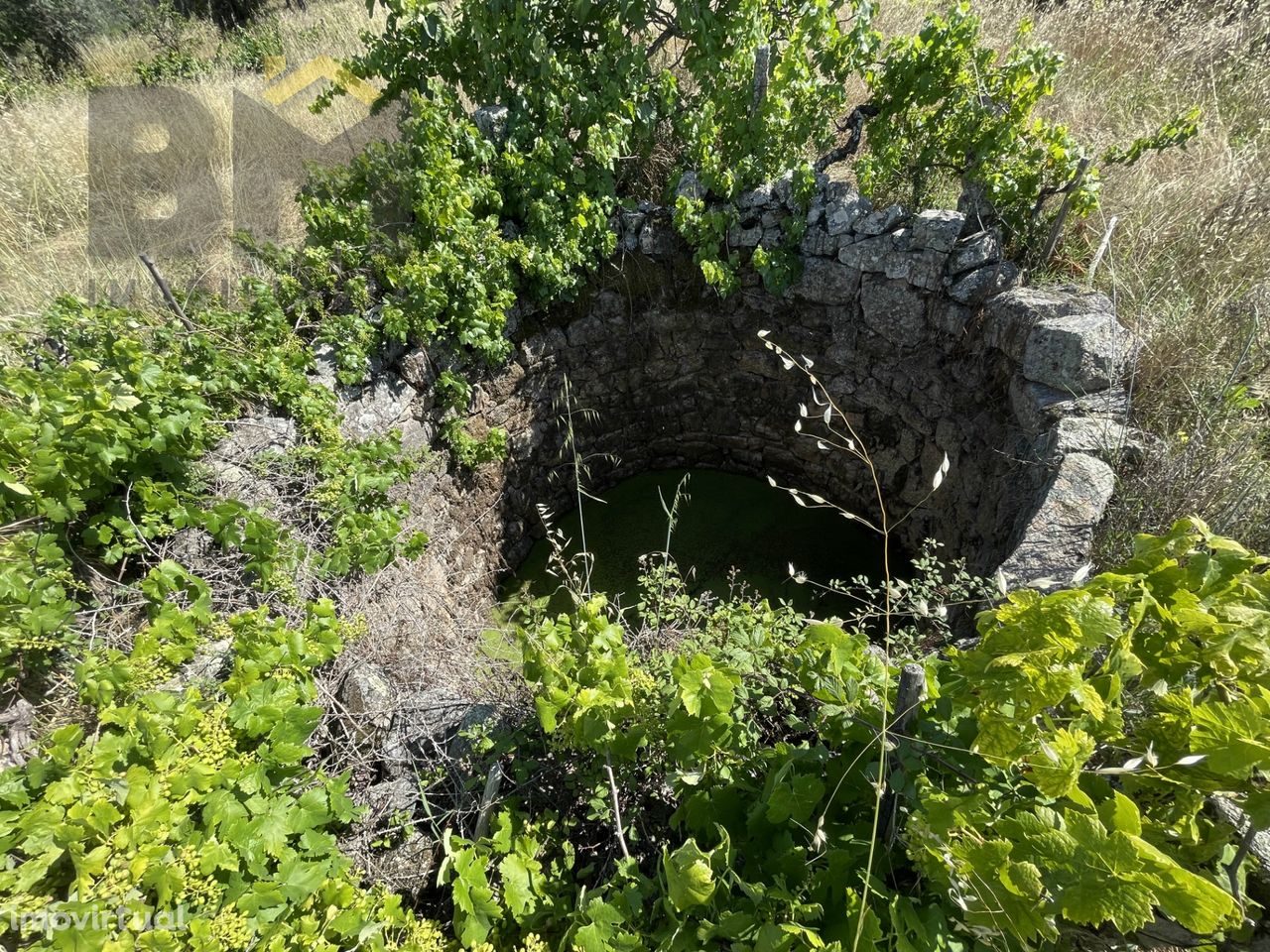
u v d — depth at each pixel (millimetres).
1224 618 1332
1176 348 3320
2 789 1918
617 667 2012
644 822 2051
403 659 2863
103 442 2578
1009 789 1563
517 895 1815
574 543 5281
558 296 4703
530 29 4113
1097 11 5633
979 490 3998
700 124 4340
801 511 5402
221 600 2764
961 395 4188
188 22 9977
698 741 1810
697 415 5551
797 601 4727
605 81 4230
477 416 4609
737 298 4906
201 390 3164
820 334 4773
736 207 4559
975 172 4023
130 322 3406
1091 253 3918
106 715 2094
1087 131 4676
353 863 2107
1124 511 2857
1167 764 1396
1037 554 2725
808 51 4344
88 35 9734
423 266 3871
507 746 2264
